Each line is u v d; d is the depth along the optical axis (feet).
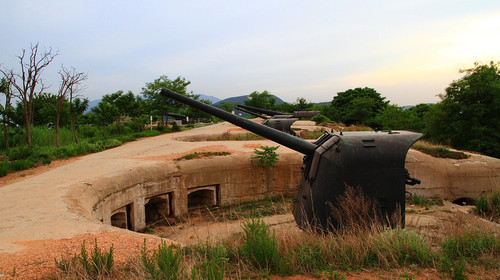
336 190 21.79
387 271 13.26
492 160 47.75
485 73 67.92
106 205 30.07
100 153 53.06
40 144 64.59
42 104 86.48
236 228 32.09
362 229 17.99
